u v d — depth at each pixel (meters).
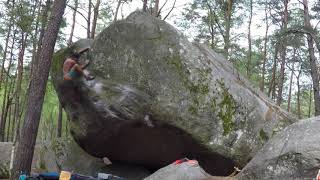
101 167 11.12
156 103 9.52
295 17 25.81
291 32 18.11
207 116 9.62
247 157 9.66
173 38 9.91
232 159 9.59
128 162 10.72
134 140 9.90
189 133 9.46
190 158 9.92
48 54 9.94
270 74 32.41
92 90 9.80
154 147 9.96
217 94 9.83
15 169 9.49
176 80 9.66
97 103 9.62
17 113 23.27
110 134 9.80
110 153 10.50
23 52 24.00
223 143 9.56
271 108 10.73
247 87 10.91
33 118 9.71
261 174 6.46
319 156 6.07
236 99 10.02
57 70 10.65
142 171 10.59
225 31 24.64
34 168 12.67
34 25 20.69
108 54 10.20
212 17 24.05
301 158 6.16
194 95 9.64
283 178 6.19
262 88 29.19
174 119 9.45
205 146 9.49
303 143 6.34
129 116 9.42
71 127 10.33
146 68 9.79
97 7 20.92
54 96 34.56
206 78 9.84
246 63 28.80
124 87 9.72
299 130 6.66
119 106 9.47
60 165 12.05
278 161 6.39
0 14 22.94
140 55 9.91
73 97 10.09
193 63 9.83
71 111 10.24
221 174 9.96
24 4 20.67
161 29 10.00
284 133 6.84
